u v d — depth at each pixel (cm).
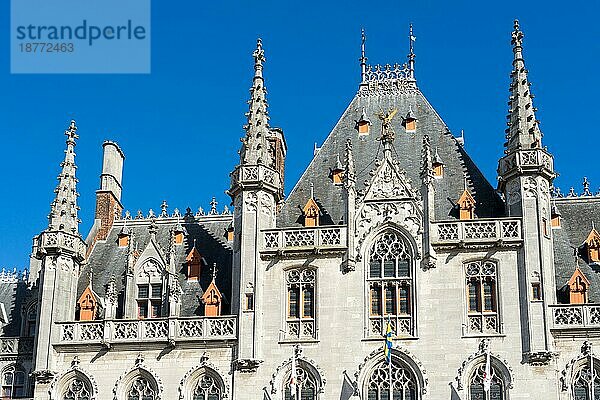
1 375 5897
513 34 6016
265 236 5659
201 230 6384
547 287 5331
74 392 5559
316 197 6056
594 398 5153
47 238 5812
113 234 6544
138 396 5500
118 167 6925
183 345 5516
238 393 5372
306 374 5381
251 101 6050
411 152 6191
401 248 5528
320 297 5484
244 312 5488
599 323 5228
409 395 5269
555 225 5950
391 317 5397
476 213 5784
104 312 5747
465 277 5431
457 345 5284
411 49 6725
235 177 5828
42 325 5638
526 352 5209
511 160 5597
